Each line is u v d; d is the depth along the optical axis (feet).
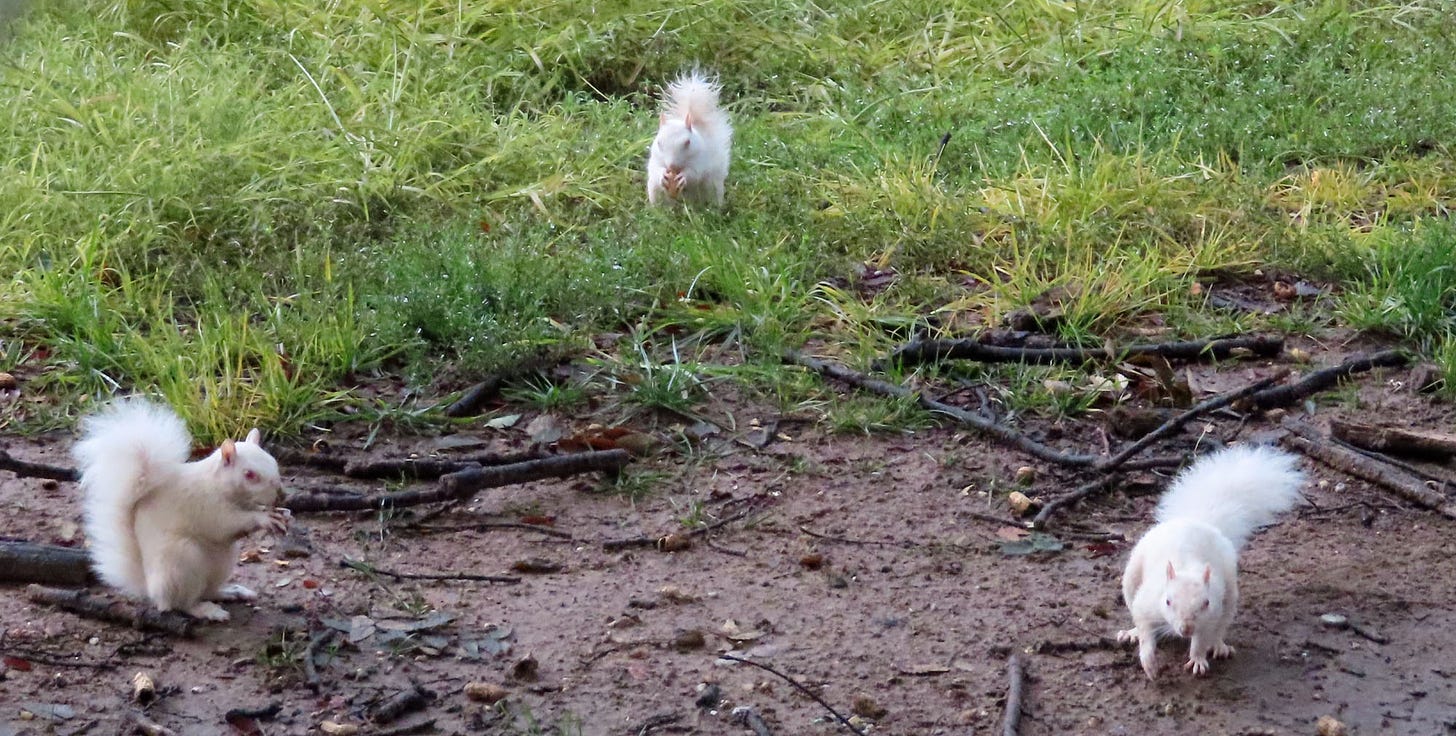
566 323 20.68
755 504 16.48
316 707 12.40
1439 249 22.09
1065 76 32.22
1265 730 12.25
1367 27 34.83
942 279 22.47
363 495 16.06
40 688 12.44
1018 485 16.92
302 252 22.33
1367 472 16.92
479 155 27.35
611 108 30.53
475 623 13.84
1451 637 13.76
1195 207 25.00
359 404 18.33
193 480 13.20
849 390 19.19
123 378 18.98
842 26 36.45
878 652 13.51
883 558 15.31
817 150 28.50
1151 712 12.55
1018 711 12.42
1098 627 13.93
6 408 18.16
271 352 18.42
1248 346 20.36
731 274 21.71
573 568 15.01
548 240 23.61
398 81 29.73
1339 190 25.99
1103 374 19.67
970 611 14.24
